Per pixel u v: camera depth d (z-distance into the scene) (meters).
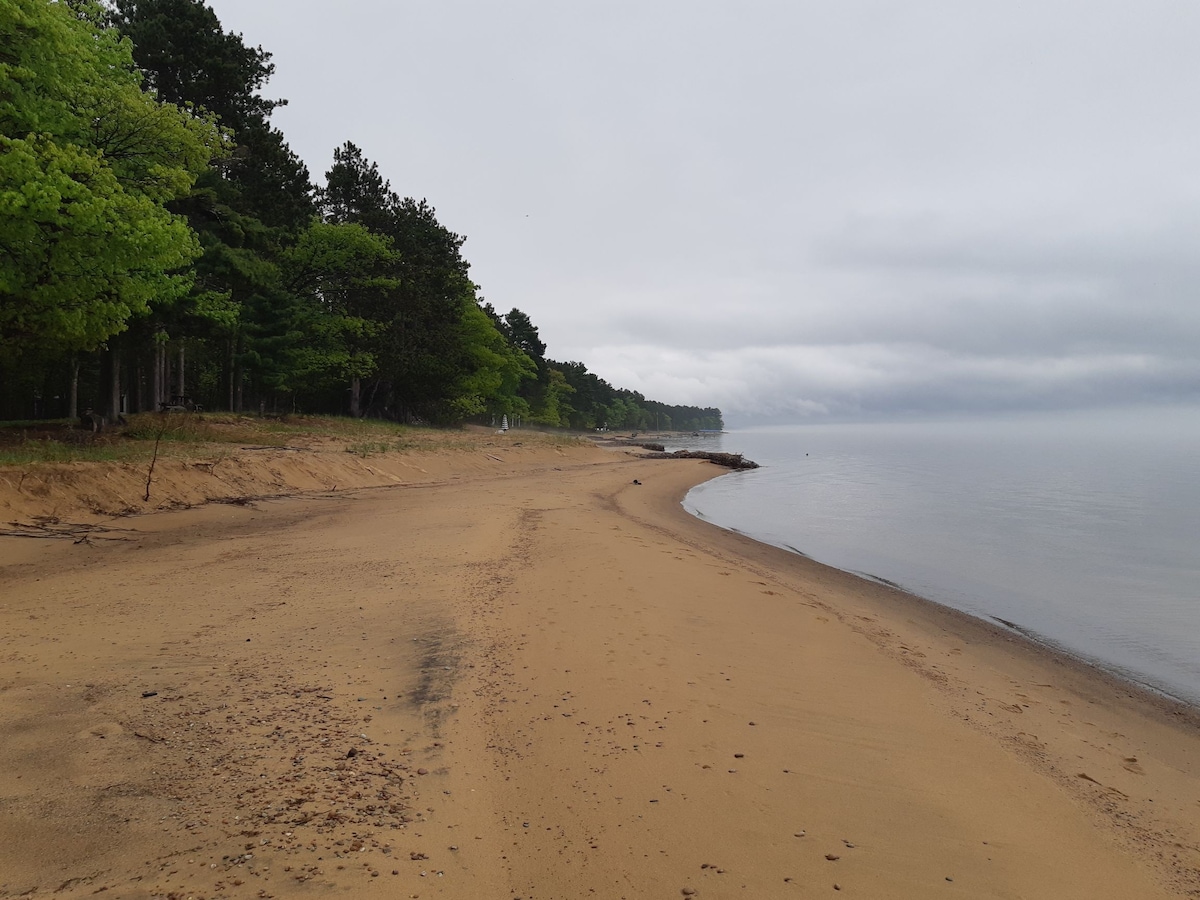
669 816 3.66
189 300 20.92
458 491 20.80
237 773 3.73
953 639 8.72
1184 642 9.21
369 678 5.31
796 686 5.85
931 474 40.97
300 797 3.52
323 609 7.22
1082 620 10.29
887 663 6.84
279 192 31.05
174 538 11.45
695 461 50.31
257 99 30.66
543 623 6.98
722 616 7.82
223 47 27.23
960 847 3.64
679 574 9.80
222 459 17.70
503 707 4.91
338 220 45.50
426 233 49.75
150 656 5.62
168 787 3.55
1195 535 18.27
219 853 3.01
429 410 55.91
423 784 3.77
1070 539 17.67
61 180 12.65
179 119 17.34
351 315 40.06
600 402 158.12
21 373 23.81
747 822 3.67
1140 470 41.62
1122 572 13.78
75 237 13.77
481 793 3.74
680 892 3.04
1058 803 4.31
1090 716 6.33
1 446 15.10
